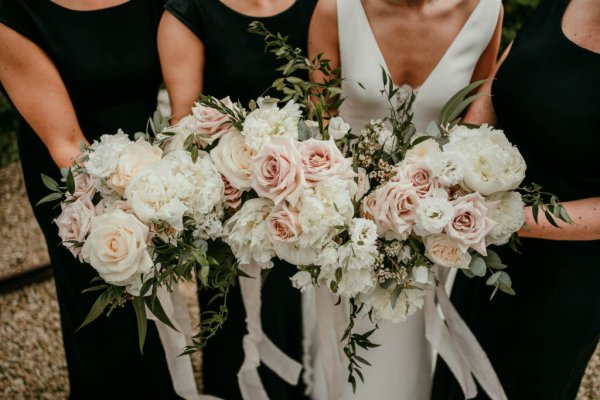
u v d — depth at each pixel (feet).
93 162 4.11
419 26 5.72
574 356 5.75
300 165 3.96
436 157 4.15
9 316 10.50
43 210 6.55
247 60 6.12
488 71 6.33
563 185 5.28
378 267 4.39
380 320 4.76
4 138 17.06
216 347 7.70
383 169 4.27
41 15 5.66
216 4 5.98
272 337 7.57
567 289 5.51
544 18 5.33
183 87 6.16
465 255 4.16
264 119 4.25
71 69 5.89
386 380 6.52
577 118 4.87
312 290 7.49
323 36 6.12
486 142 4.24
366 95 6.06
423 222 3.95
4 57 5.62
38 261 12.09
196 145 4.27
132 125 6.50
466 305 6.59
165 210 3.90
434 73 5.88
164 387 7.75
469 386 6.04
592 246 5.39
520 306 5.83
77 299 6.85
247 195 4.33
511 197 4.24
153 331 7.22
